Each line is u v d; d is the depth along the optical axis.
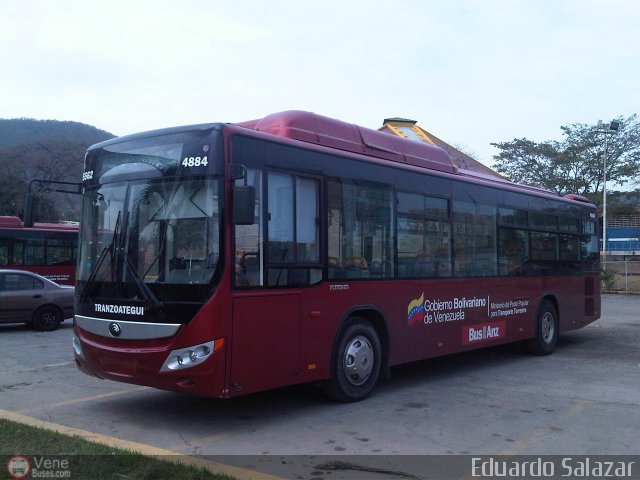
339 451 5.91
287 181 7.02
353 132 8.45
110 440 6.05
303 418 7.10
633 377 9.73
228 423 6.87
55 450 5.52
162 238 6.44
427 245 9.14
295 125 7.57
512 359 11.55
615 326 17.11
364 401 7.98
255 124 7.86
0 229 21.41
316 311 7.24
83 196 7.31
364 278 7.97
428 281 9.09
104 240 6.89
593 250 14.27
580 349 12.91
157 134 6.73
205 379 6.08
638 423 6.96
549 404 7.85
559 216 12.84
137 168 6.79
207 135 6.40
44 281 15.41
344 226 7.73
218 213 6.22
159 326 6.22
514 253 11.22
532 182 50.50
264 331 6.59
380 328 8.36
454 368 10.54
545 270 12.17
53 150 38.88
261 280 6.59
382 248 8.31
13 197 37.03
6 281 14.85
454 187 9.78
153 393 8.29
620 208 50.84
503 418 7.16
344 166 7.81
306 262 7.16
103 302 6.69
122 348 6.48
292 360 6.93
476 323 10.09
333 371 7.52
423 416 7.23
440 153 10.04
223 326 6.15
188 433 6.47
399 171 8.71
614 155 49.00
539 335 11.84
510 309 11.00
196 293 6.14
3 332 14.96
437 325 9.26
